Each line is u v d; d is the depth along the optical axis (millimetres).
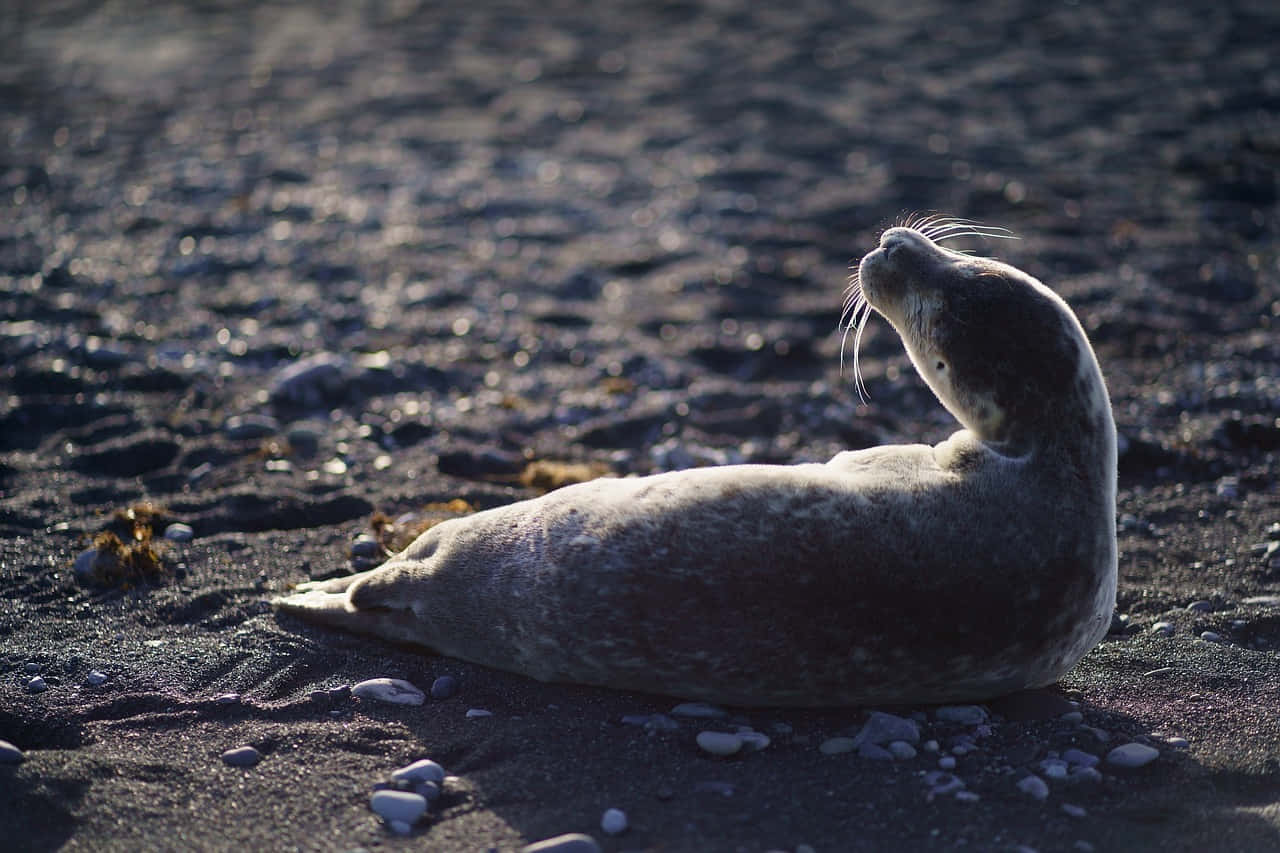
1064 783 5316
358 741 5633
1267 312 12547
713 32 28188
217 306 12961
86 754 5473
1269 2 28531
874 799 5172
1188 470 9211
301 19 30719
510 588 5902
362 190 17547
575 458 9602
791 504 5531
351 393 10750
